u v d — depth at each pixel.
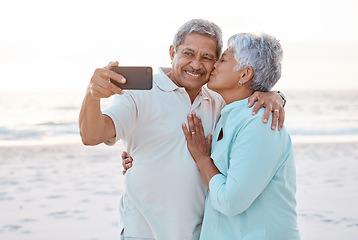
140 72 1.85
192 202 2.19
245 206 1.91
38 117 17.62
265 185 1.94
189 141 2.17
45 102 21.08
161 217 2.19
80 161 9.44
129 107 2.14
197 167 2.18
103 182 7.59
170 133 2.19
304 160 9.69
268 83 2.08
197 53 2.17
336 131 15.52
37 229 5.20
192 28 2.18
